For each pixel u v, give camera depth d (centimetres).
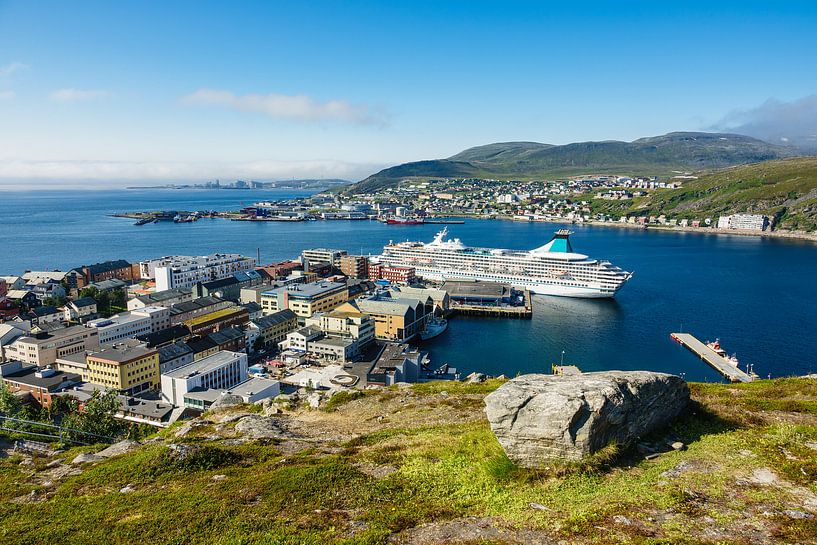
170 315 17125
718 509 2714
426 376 13162
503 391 3516
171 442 4916
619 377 3738
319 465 3756
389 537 2706
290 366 14138
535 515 2808
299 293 18562
